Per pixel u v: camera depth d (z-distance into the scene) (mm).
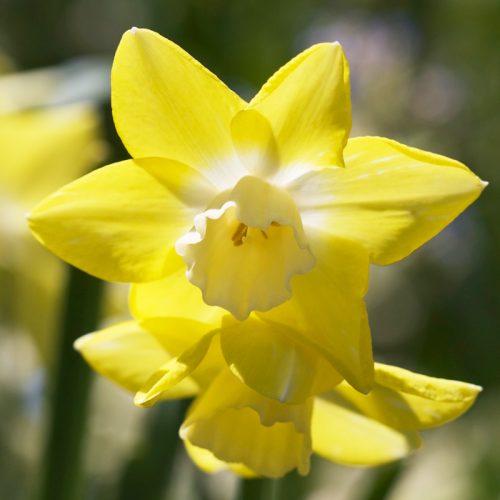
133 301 399
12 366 552
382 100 786
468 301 793
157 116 387
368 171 390
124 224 392
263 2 808
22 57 953
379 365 389
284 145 390
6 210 518
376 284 808
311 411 399
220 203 396
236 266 394
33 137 508
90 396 445
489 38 891
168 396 411
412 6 887
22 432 551
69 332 440
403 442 417
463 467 679
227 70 562
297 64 380
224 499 525
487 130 858
